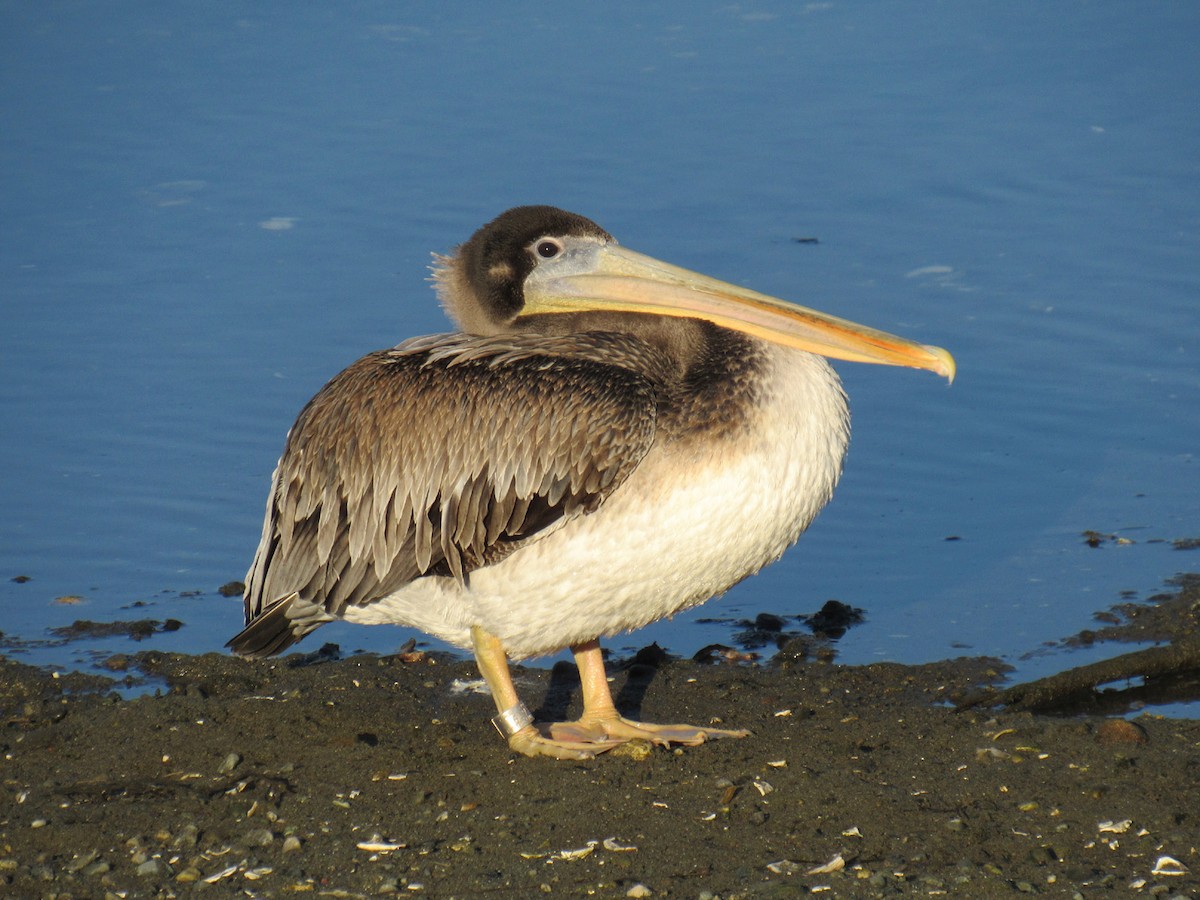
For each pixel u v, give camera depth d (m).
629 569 9.16
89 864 8.56
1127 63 23.16
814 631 12.09
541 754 9.74
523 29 25.31
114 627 12.20
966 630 11.94
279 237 18.72
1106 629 11.77
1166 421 14.98
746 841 8.57
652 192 19.42
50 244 18.72
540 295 10.16
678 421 9.06
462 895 8.13
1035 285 17.27
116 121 22.17
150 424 15.12
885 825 8.69
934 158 20.38
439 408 9.43
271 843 8.75
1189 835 8.46
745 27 25.25
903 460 14.67
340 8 26.39
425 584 9.73
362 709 10.73
